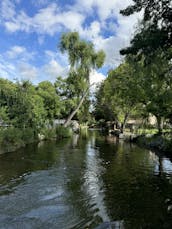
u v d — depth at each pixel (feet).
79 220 25.77
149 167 52.65
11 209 28.14
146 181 41.24
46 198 31.83
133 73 102.53
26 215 26.66
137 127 167.32
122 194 34.22
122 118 161.38
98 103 167.12
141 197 33.09
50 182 38.99
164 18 31.94
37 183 38.27
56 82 141.59
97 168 50.24
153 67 74.18
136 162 58.23
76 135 144.15
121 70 120.78
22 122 85.20
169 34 32.04
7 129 71.00
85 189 35.99
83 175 44.04
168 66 72.54
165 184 39.60
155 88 92.63
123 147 88.12
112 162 57.52
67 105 138.92
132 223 25.09
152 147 87.66
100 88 157.69
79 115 190.90
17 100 83.87
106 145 93.40
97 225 24.66
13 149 70.03
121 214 27.40
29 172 45.09
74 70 128.26
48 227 24.16
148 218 26.37
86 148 81.51
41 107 103.40
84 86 130.31
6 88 86.63
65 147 82.02
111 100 148.87
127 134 131.64
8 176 41.96
